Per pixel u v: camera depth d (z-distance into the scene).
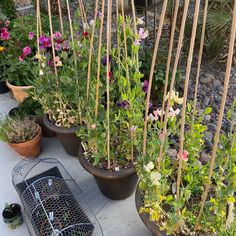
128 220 1.51
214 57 2.77
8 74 2.19
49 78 1.73
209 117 2.13
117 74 1.41
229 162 1.01
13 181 1.68
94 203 1.62
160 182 1.06
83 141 1.53
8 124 1.90
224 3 2.56
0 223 1.56
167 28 2.88
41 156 1.96
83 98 1.63
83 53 1.65
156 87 2.06
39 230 1.38
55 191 1.55
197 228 1.07
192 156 1.19
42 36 1.75
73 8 3.78
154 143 1.13
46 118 1.82
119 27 1.37
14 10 3.35
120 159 1.46
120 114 1.43
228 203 1.02
